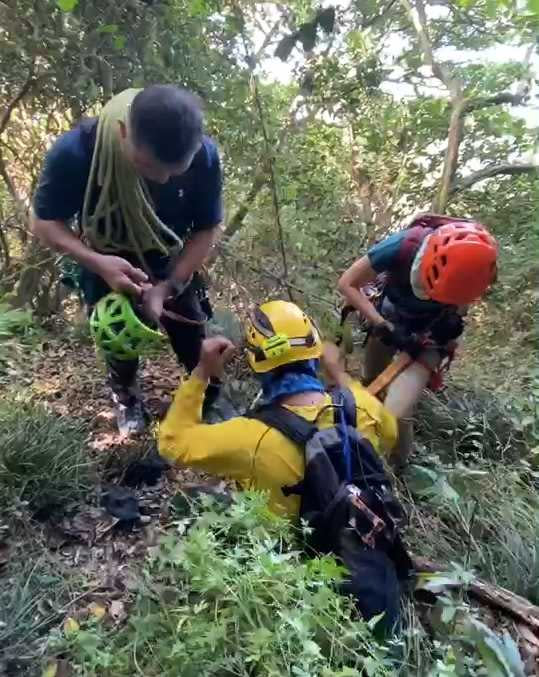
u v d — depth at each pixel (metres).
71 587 2.43
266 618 2.02
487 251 2.49
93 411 3.39
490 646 2.15
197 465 2.43
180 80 3.86
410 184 4.73
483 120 4.75
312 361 2.48
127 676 2.02
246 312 3.95
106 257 2.51
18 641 2.15
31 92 3.94
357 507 2.27
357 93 4.71
